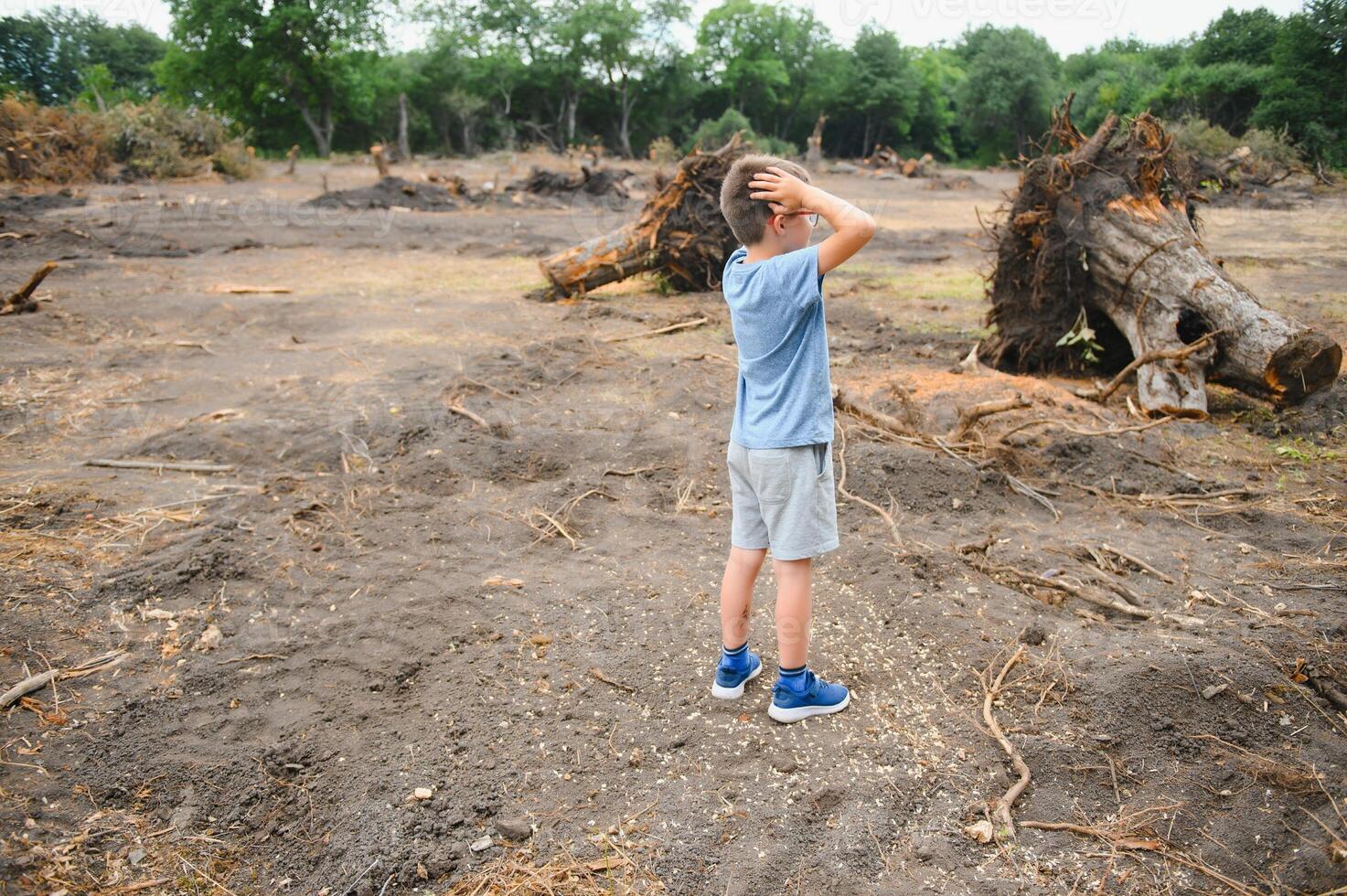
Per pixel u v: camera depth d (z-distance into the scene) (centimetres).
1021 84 6525
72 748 289
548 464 527
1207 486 491
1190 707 303
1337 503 466
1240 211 2117
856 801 266
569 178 2603
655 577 401
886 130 7419
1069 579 393
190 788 275
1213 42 4622
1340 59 3391
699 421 600
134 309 962
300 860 251
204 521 445
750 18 7056
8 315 901
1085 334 695
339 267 1312
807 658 333
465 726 301
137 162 2792
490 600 380
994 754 286
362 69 5356
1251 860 251
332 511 462
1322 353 574
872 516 457
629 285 1166
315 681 327
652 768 283
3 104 2486
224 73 5162
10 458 529
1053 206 698
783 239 283
